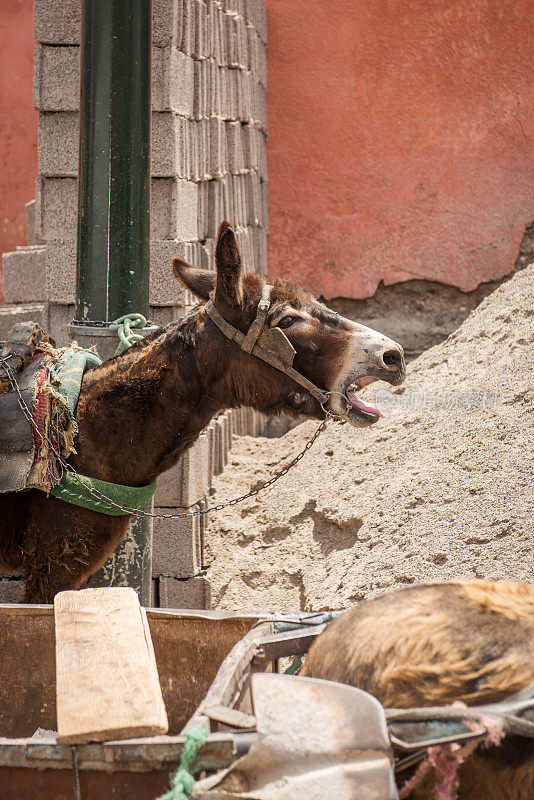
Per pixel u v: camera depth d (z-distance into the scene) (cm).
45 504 382
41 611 296
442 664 193
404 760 188
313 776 180
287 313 386
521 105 908
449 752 185
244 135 823
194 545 580
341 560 514
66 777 198
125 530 410
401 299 942
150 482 404
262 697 192
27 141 1072
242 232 793
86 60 450
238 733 191
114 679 215
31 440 369
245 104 808
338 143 935
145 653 229
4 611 297
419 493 514
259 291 391
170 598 582
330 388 393
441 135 919
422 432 589
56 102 587
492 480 487
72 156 591
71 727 194
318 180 941
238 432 800
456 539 455
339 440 674
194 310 401
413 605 208
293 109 939
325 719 187
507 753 192
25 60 1063
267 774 184
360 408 400
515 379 577
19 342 392
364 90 927
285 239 952
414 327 937
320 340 390
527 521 442
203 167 678
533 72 902
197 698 291
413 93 920
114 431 385
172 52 577
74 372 388
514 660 191
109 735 194
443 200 925
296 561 568
